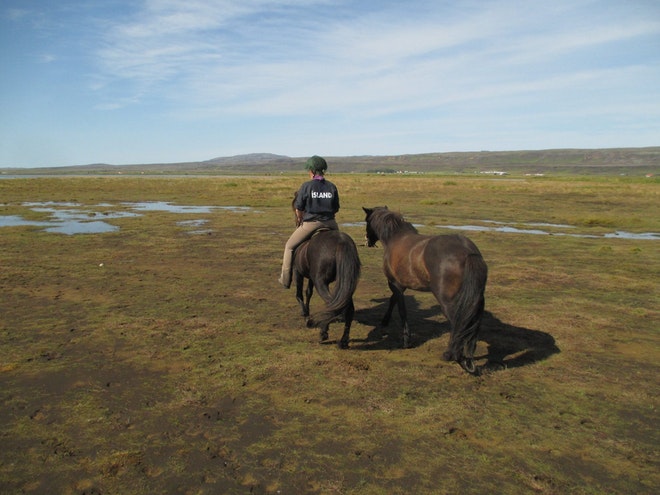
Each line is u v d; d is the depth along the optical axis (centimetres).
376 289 875
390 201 2775
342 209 2333
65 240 1359
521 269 1024
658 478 329
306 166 614
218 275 954
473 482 322
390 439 373
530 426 395
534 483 322
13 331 612
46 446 361
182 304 744
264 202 2719
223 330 625
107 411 413
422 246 499
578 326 656
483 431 386
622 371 508
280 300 779
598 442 374
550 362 530
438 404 429
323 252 545
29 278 902
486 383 474
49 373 489
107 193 3453
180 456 348
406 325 565
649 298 805
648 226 1852
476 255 451
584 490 316
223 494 308
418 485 318
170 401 431
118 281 892
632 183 5356
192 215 2045
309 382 472
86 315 680
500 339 605
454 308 458
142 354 541
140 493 309
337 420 400
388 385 466
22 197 3048
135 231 1554
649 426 398
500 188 3925
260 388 459
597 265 1077
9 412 411
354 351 558
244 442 367
